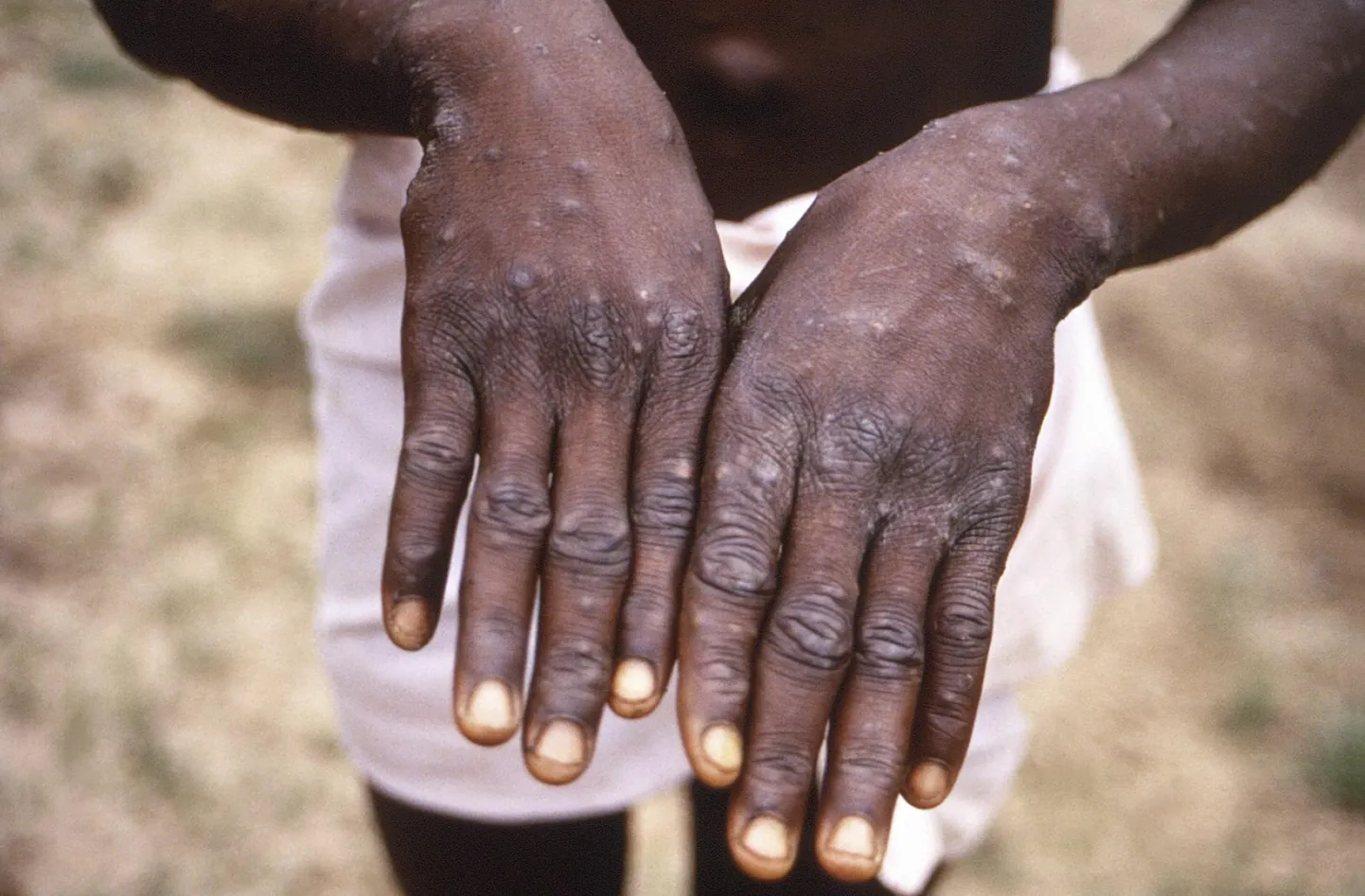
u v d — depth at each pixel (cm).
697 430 54
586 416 54
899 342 54
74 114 225
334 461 81
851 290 55
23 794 130
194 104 236
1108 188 59
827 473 53
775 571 52
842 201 57
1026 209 57
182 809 133
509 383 54
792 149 69
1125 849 147
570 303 54
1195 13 67
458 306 55
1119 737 160
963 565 54
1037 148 58
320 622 84
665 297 54
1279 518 191
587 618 53
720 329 55
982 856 144
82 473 164
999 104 60
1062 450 80
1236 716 163
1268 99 64
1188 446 199
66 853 127
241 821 133
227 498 165
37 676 141
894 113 69
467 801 83
